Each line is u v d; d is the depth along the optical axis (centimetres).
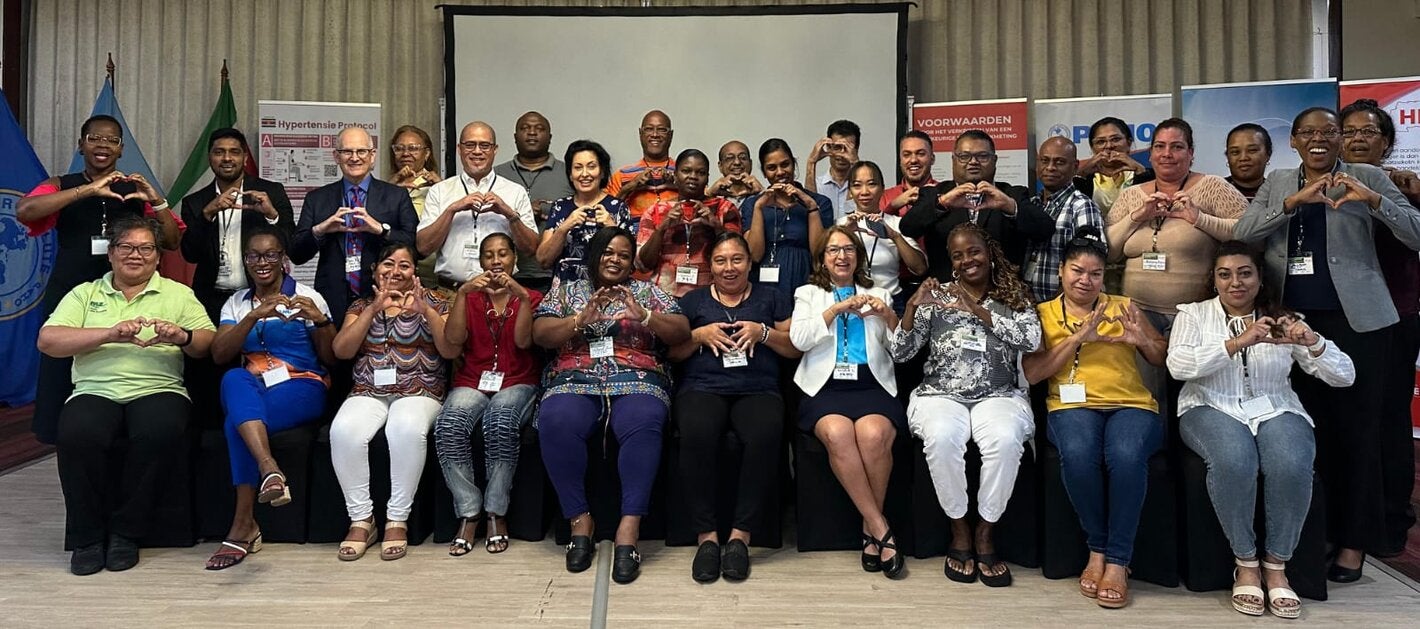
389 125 595
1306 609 255
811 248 351
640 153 584
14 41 589
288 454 307
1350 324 274
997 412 280
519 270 380
